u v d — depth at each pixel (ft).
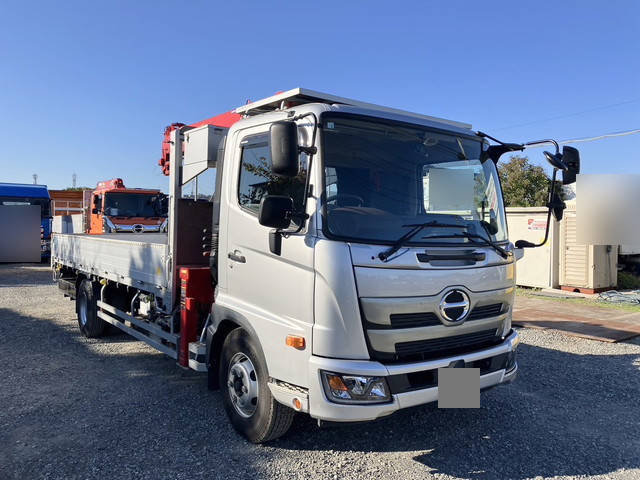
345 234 11.38
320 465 12.53
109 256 22.75
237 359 14.02
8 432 14.30
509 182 71.46
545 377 19.88
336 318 11.03
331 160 11.76
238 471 12.16
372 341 11.21
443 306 12.01
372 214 11.94
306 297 11.41
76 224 75.56
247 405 13.53
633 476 12.28
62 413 15.70
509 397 17.62
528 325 29.53
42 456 12.87
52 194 99.19
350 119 12.34
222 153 15.06
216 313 14.65
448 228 12.78
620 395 17.95
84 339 25.34
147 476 11.90
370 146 12.49
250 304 13.23
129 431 14.39
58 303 36.22
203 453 13.07
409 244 11.81
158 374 19.70
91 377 19.25
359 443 13.82
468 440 14.14
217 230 14.90
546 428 15.06
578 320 31.09
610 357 22.85
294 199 12.11
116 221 59.52
